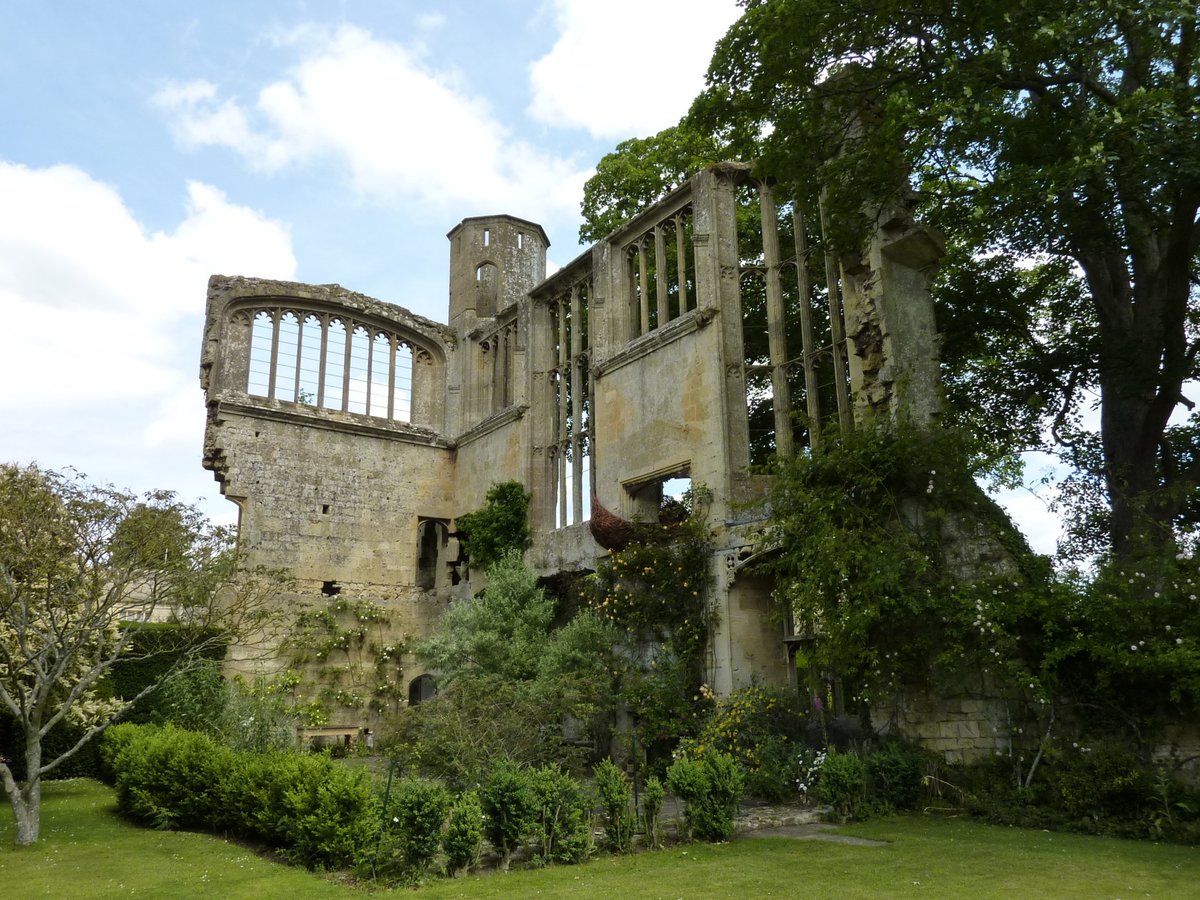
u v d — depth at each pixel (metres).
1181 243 14.93
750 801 14.60
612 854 10.69
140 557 13.98
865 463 15.35
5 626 15.49
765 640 19.52
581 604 24.05
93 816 14.59
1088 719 12.80
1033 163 14.66
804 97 17.00
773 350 21.11
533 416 28.12
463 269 34.34
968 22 14.81
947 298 20.69
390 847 10.01
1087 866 9.37
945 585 14.22
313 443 30.22
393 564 30.73
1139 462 16.44
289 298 31.08
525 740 13.98
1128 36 14.03
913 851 10.39
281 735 17.11
